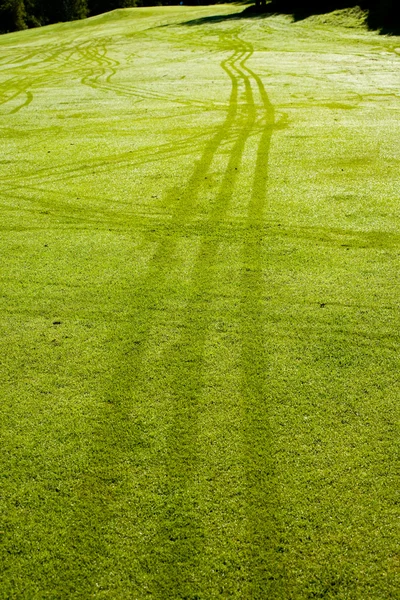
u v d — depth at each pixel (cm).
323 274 591
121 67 2594
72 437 392
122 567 301
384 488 341
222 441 383
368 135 1160
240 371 450
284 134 1208
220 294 563
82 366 464
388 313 516
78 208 826
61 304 559
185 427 396
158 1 6975
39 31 4769
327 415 400
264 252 649
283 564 300
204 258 642
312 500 336
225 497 341
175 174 966
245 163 1009
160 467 364
